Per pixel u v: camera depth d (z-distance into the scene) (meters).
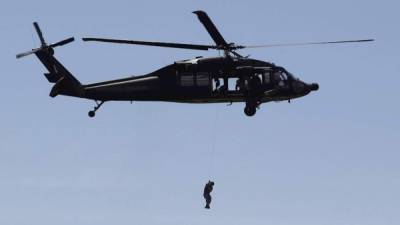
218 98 148.62
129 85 147.88
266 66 150.25
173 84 147.88
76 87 147.62
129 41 134.75
